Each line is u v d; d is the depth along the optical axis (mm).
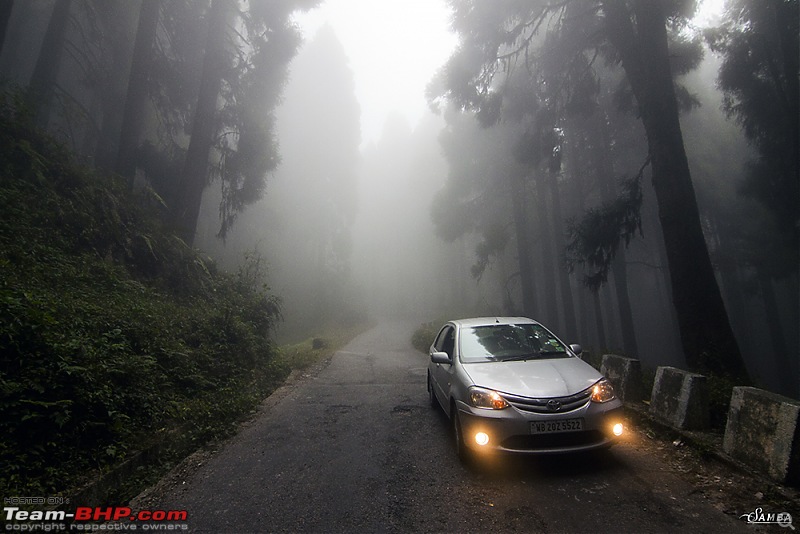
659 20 10453
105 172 13492
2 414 3912
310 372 11422
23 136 10156
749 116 17984
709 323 9000
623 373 6445
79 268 8469
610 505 3625
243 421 6629
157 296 10211
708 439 4645
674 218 9625
